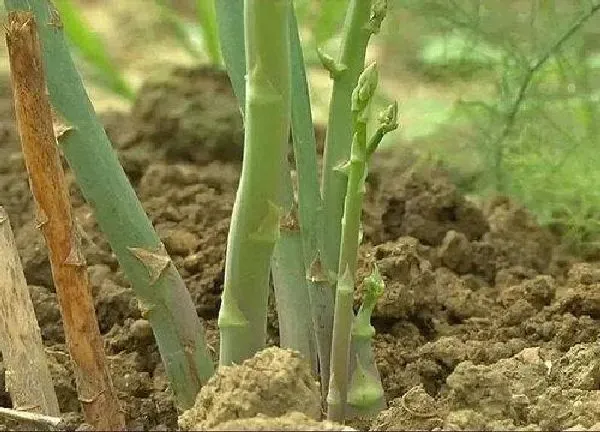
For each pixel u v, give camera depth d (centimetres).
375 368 108
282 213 105
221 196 137
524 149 137
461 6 140
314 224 108
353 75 107
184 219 133
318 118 168
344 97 107
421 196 133
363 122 102
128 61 208
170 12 175
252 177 102
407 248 121
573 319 118
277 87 101
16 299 107
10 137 153
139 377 113
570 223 133
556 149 137
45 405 107
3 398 111
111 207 105
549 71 136
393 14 144
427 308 120
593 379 110
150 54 211
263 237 103
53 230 103
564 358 112
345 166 107
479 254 130
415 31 146
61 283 103
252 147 101
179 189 138
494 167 139
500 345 116
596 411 107
